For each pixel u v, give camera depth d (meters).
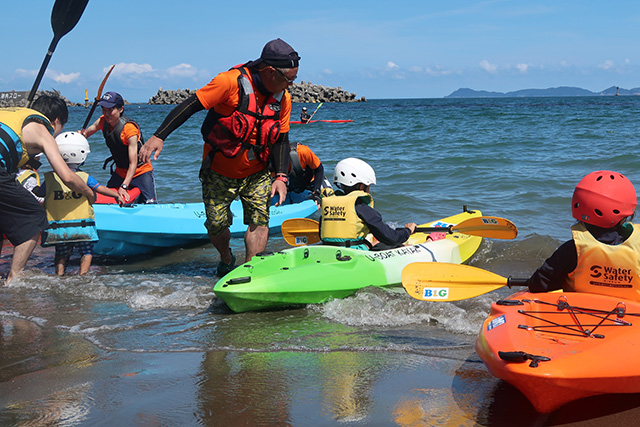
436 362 3.31
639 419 2.58
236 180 5.03
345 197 5.18
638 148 15.41
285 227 6.15
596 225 3.15
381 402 2.79
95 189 5.53
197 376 3.14
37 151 4.89
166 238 6.81
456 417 2.62
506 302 3.25
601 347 2.64
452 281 3.73
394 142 19.91
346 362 3.34
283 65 4.59
